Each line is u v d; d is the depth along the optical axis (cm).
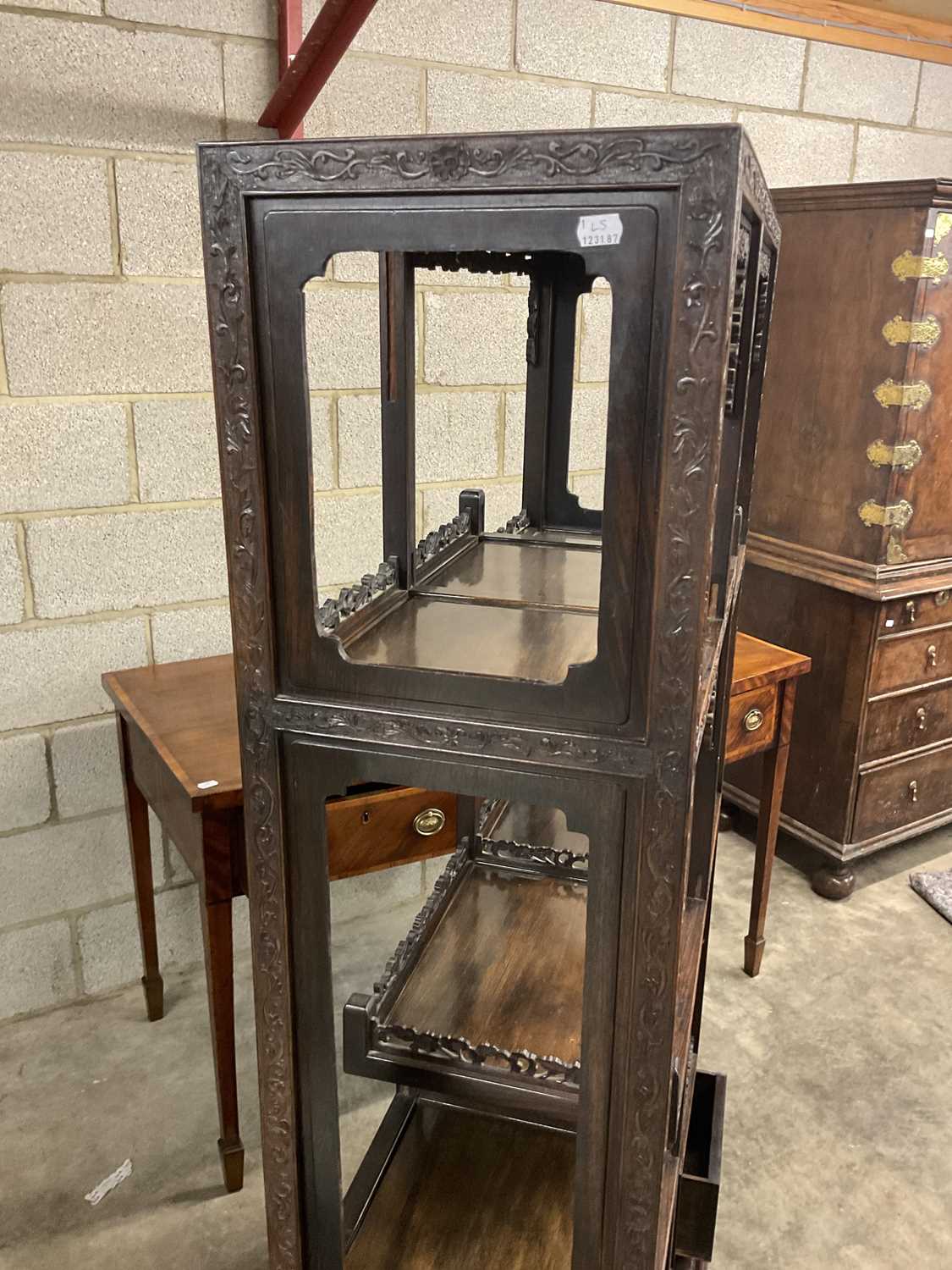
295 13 180
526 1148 151
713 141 74
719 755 147
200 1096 193
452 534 155
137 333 190
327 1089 118
